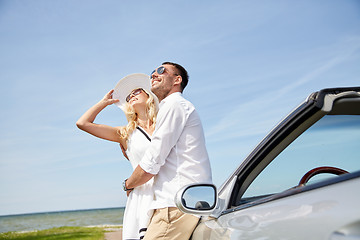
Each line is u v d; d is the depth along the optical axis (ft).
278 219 4.27
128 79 10.41
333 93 5.27
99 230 104.01
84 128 9.80
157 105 9.73
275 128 5.61
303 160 5.52
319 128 5.57
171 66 8.96
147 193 7.98
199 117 7.69
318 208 3.81
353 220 3.30
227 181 6.39
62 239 105.40
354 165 5.22
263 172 5.87
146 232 7.19
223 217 5.81
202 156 7.50
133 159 9.03
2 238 117.19
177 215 6.84
